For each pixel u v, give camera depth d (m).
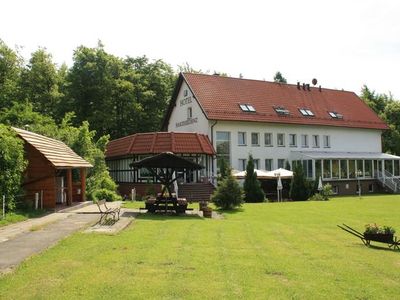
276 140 50.81
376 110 80.62
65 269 10.39
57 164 23.83
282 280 10.04
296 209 30.61
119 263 11.14
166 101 59.50
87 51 52.25
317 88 60.59
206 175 43.62
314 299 8.70
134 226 18.81
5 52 55.84
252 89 53.41
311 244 15.63
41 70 56.59
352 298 8.86
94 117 50.94
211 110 46.38
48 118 44.12
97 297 8.41
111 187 38.06
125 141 44.78
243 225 20.62
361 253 14.26
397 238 17.45
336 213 28.22
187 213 26.16
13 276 9.71
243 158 48.03
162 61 60.69
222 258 12.19
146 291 8.83
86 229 16.97
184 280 9.70
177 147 41.28
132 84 54.72
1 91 54.38
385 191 56.12
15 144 21.16
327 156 51.62
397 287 9.87
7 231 16.17
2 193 20.19
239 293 8.86
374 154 58.84
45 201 24.00
